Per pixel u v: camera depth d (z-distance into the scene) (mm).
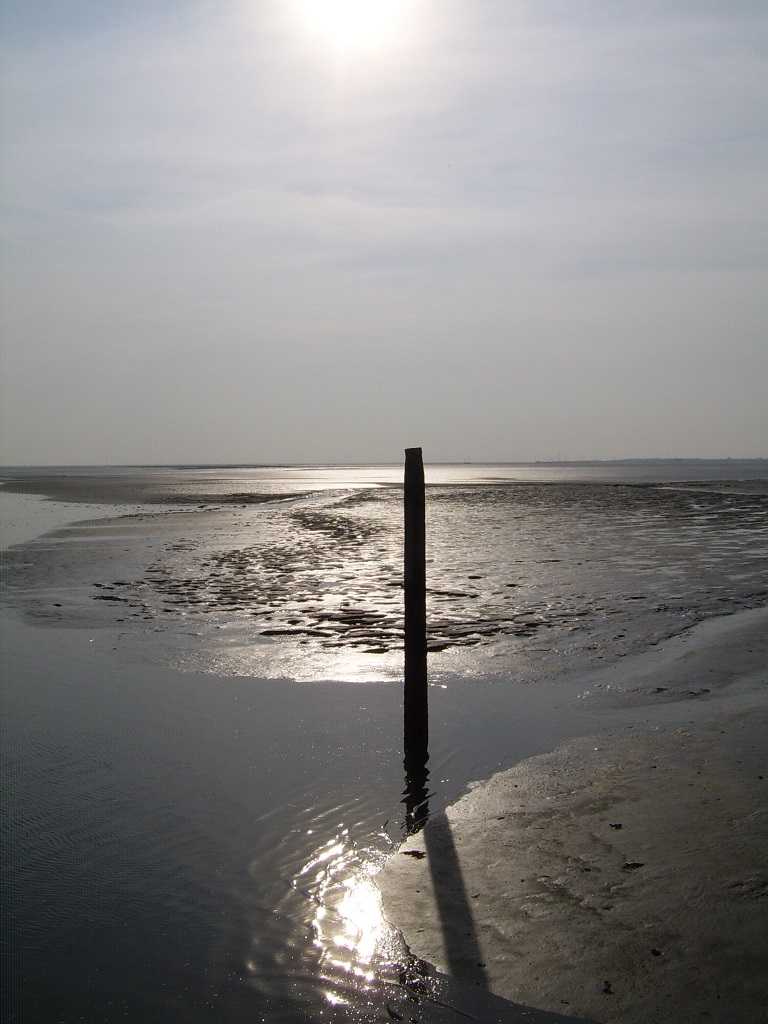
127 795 7590
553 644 12852
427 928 5352
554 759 8078
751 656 11422
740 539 28031
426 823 6875
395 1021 4539
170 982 4957
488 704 10023
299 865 6266
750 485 73688
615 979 4691
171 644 13594
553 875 5844
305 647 13148
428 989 4777
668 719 9039
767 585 18047
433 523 36031
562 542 27656
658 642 12781
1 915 5688
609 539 28469
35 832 6871
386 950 5172
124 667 12188
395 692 10688
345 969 5027
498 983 4781
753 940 4867
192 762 8367
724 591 17328
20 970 5074
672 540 27938
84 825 6996
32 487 97125
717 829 6262
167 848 6570
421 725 8469
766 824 6254
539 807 7008
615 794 7125
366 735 9062
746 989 4488
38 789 7719
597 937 5074
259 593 18469
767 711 8961
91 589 19578
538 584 18703
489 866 6066
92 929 5512
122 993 4859
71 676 11719
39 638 14219
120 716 9867
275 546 28109
